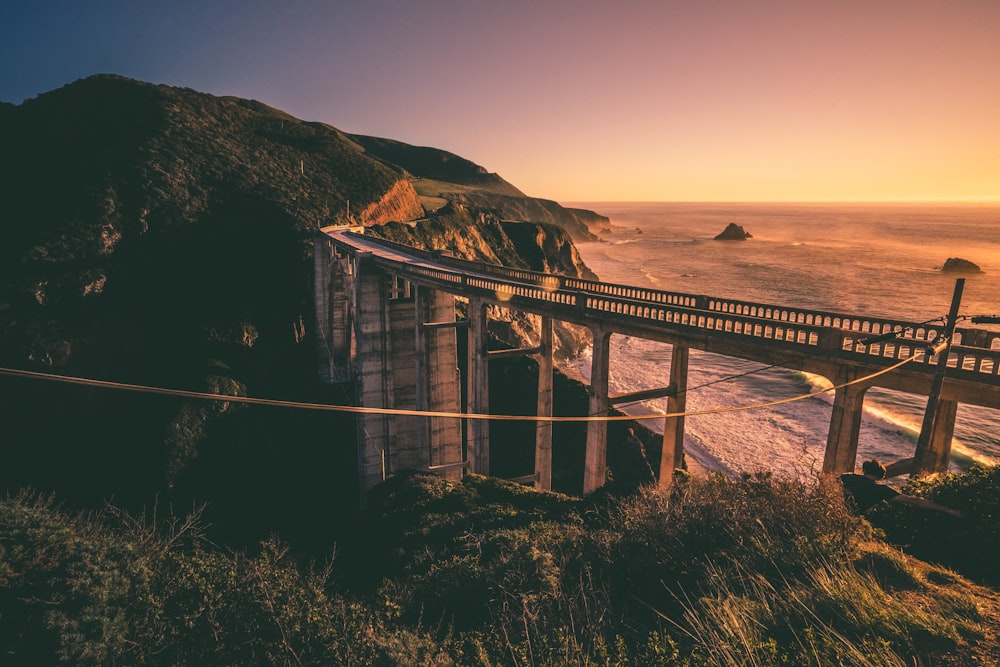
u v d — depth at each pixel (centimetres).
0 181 7112
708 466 4772
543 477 3366
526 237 13038
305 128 12106
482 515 2362
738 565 887
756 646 635
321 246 7119
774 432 5297
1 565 877
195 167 8244
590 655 767
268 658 914
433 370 4384
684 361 2341
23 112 9188
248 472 5397
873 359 1712
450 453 4538
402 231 9731
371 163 11531
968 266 13688
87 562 951
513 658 770
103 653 834
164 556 1146
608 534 1252
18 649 806
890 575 827
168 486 4900
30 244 5875
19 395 5103
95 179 7031
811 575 778
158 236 6831
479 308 3425
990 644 625
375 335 4822
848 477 1291
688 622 785
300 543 3884
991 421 5147
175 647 923
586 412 5694
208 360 5881
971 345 1620
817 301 10400
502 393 6156
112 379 5653
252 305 6800
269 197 8219
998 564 888
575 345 8681
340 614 1060
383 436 4969
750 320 2014
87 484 4944
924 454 1517
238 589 1054
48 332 5403
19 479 4925
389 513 2859
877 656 588
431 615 1164
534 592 1045
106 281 6056
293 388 6494
